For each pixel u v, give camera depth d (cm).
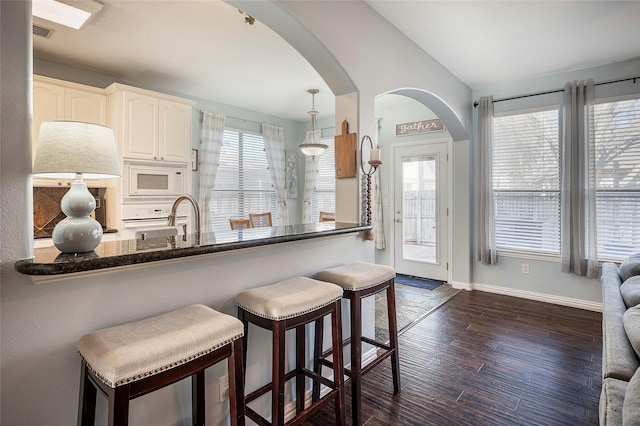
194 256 137
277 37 300
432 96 340
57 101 333
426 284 464
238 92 459
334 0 216
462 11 255
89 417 107
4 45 98
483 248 420
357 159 237
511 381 224
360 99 237
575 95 358
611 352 116
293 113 575
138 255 115
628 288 175
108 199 378
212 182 491
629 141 344
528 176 402
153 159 378
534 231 400
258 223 496
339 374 165
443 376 232
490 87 423
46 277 103
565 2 245
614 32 289
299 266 193
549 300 389
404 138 506
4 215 99
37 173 109
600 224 360
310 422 189
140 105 366
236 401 122
